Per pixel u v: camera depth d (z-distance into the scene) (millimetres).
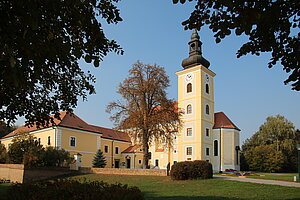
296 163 55156
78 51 6223
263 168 52219
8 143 53281
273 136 61406
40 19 5617
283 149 58344
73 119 46406
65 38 6465
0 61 5602
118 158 53844
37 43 5871
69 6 5980
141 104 32188
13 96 9164
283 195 13922
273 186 17172
